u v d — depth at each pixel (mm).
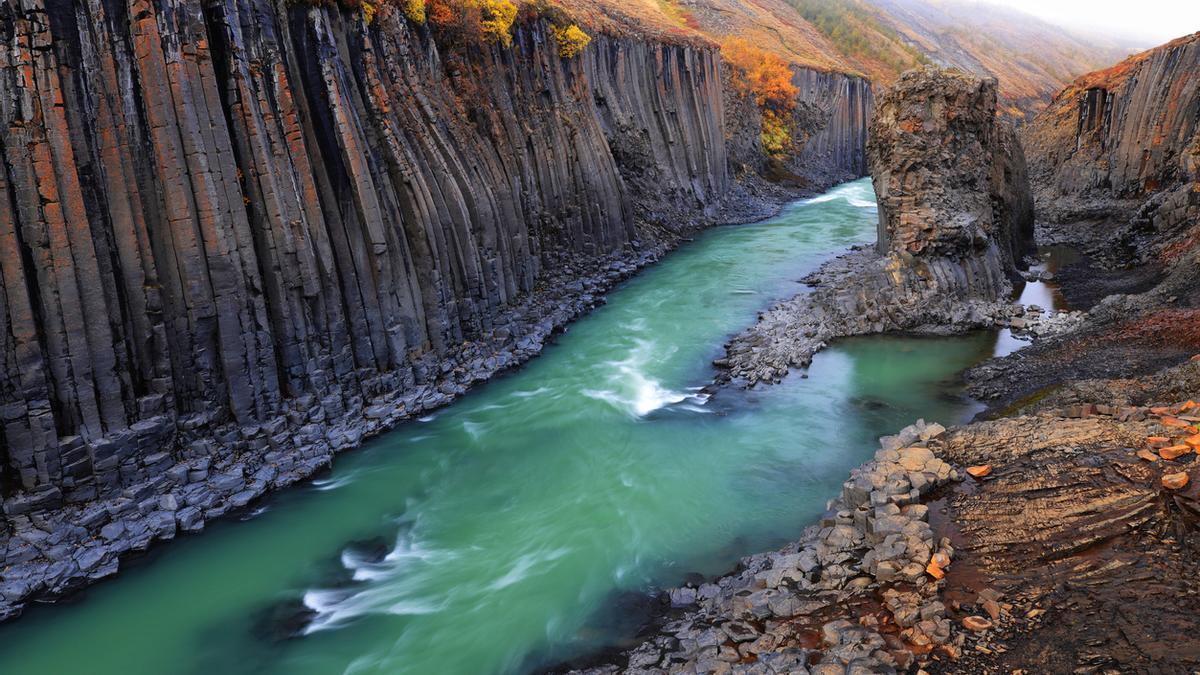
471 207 27438
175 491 17047
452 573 14906
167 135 17531
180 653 13195
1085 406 15156
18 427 15344
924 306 28109
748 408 22078
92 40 16766
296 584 14930
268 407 19531
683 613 12773
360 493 18172
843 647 9883
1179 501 10852
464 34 31031
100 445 16219
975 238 29953
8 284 15273
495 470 19062
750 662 10453
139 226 17344
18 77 15539
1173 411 13773
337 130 21922
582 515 16734
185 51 17906
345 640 13195
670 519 16250
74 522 15547
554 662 12031
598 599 13633
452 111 29203
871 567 11641
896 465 14031
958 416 20266
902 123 30625
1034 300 30844
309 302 20672
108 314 16734
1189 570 9812
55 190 15844
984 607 10195
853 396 22406
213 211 18203
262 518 17188
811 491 17078
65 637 13633
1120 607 9516
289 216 20062
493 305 28219
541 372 25750
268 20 20438
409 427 21688
